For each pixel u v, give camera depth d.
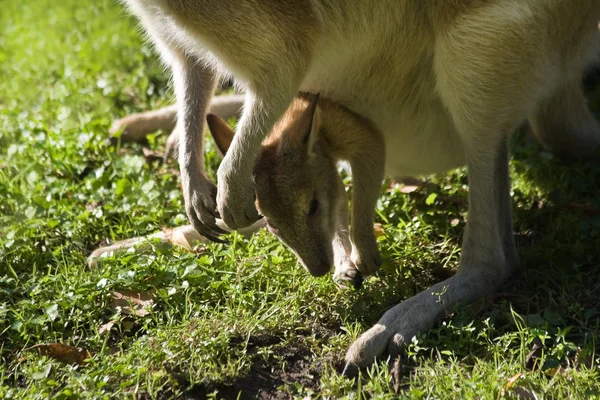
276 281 5.77
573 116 6.76
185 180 5.88
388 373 4.86
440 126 6.17
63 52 9.49
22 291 5.76
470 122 5.62
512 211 6.40
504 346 4.95
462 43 5.50
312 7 5.45
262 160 5.95
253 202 5.55
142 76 8.94
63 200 6.84
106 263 5.90
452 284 5.42
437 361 4.90
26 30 10.10
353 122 6.04
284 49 5.39
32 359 5.14
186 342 5.12
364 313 5.46
